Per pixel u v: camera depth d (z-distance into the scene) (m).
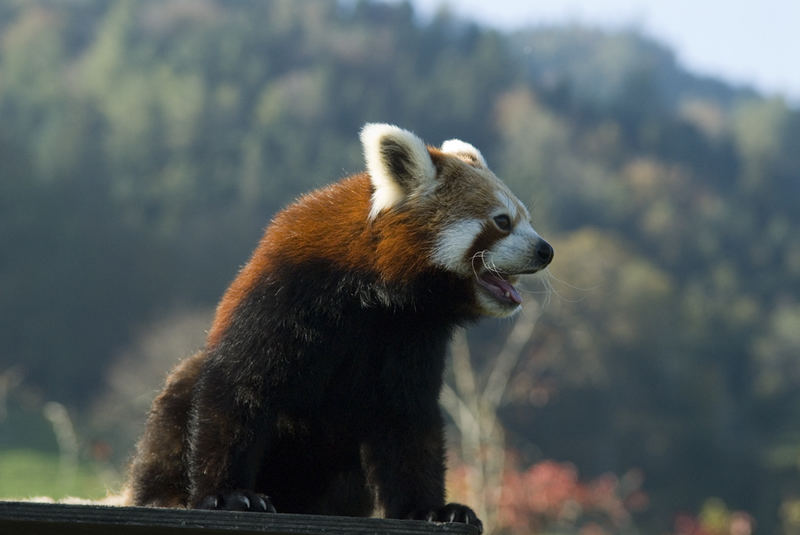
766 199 80.44
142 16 88.75
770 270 68.06
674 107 112.44
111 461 20.89
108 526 3.83
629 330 40.38
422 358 5.18
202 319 37.41
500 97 76.56
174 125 64.81
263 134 65.56
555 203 55.16
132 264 47.06
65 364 43.44
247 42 82.62
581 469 35.00
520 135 70.19
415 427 5.20
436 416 5.26
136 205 55.09
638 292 42.62
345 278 5.00
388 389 5.15
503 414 28.61
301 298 4.91
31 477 20.84
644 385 40.69
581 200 61.19
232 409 4.83
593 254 38.25
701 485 40.09
